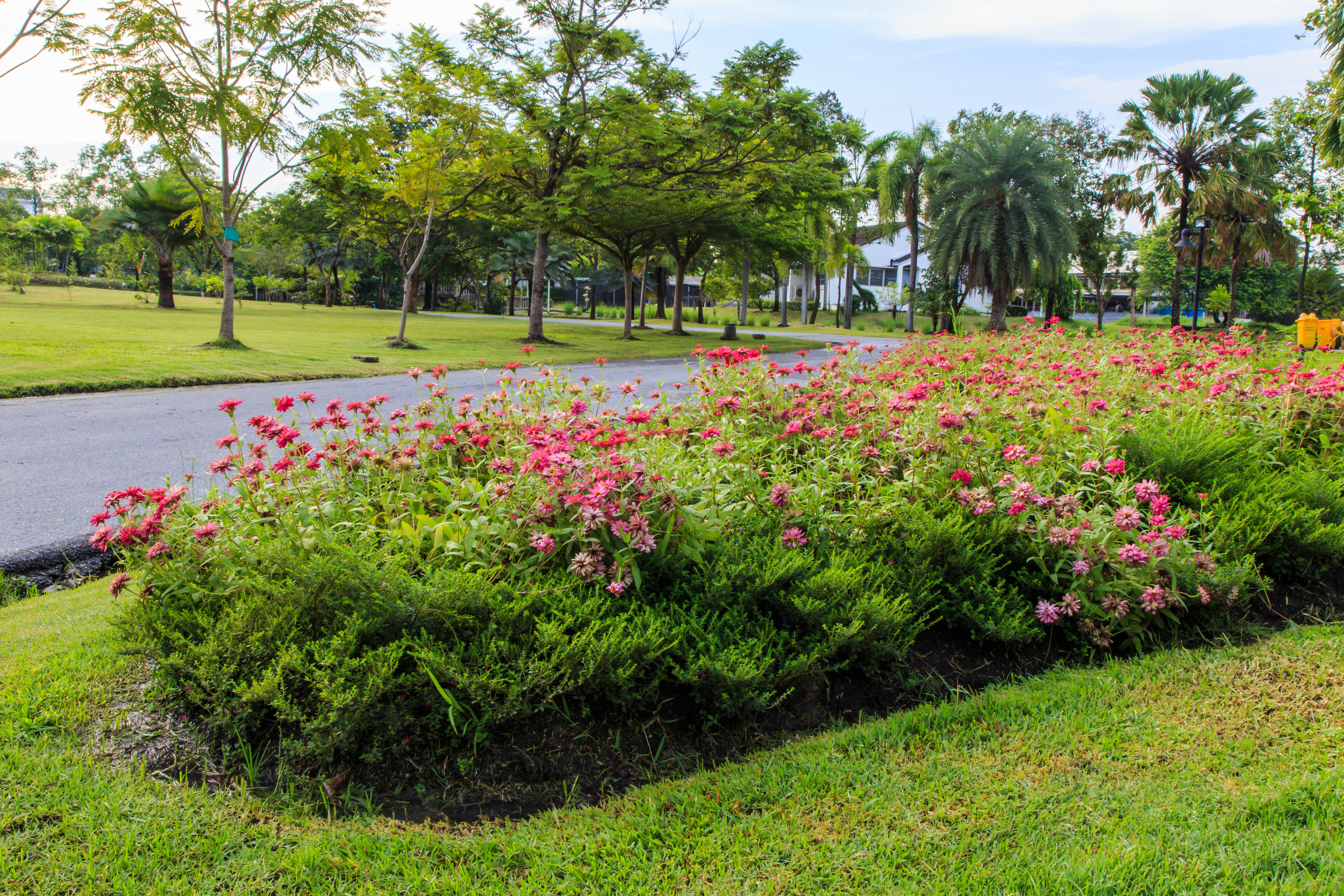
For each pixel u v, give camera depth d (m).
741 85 21.73
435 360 15.77
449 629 2.56
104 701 2.64
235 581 2.71
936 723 2.68
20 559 4.24
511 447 3.65
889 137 38.62
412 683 2.42
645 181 22.25
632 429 3.80
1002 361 7.56
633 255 30.16
